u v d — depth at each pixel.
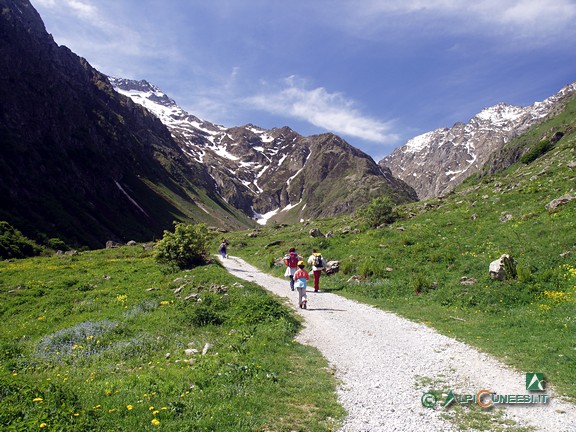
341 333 15.22
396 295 21.14
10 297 24.86
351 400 9.39
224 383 9.86
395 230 32.84
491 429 7.98
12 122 121.75
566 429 7.80
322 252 32.53
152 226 159.25
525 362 11.37
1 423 7.16
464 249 24.52
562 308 15.19
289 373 10.98
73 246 97.44
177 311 18.11
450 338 14.30
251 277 29.06
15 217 92.06
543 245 21.02
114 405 8.43
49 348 14.70
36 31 189.50
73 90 180.00
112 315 18.61
